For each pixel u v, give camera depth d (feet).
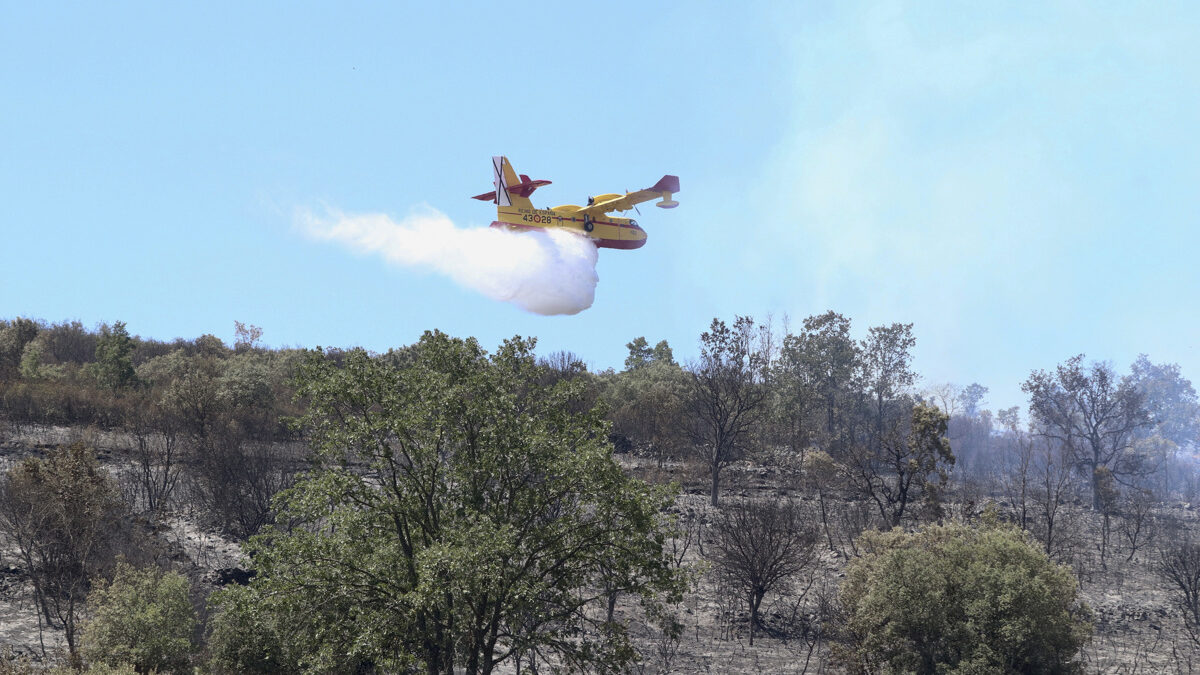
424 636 94.12
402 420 98.02
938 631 117.08
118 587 115.24
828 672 143.64
